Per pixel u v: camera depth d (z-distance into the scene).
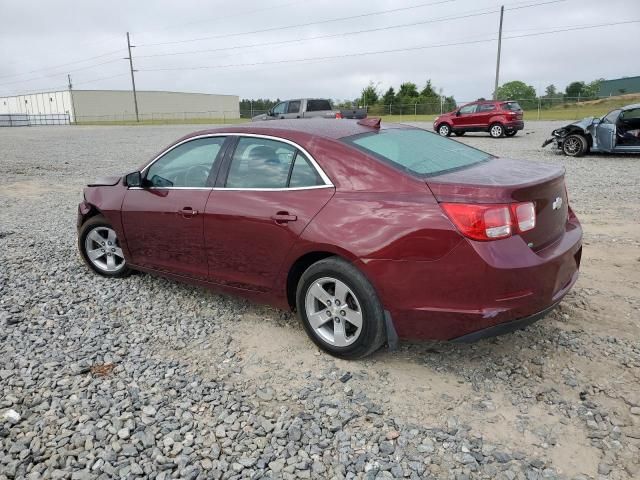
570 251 3.46
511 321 3.15
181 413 3.13
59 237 7.15
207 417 3.10
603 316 4.25
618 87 46.94
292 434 2.92
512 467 2.66
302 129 3.96
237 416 3.10
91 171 14.45
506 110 22.48
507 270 3.04
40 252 6.36
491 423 2.99
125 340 4.06
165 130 38.12
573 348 3.75
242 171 4.11
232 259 4.13
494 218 3.05
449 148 4.16
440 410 3.12
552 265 3.23
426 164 3.62
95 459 2.76
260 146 4.05
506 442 2.84
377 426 2.99
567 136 14.66
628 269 5.30
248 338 4.07
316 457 2.76
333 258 3.54
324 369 3.60
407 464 2.69
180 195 4.44
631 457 2.70
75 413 3.13
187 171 4.49
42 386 3.42
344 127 4.05
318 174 3.67
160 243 4.67
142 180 4.80
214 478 2.62
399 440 2.87
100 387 3.40
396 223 3.24
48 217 8.61
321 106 25.94
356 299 3.44
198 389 3.37
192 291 5.02
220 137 4.34
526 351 3.74
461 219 3.08
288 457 2.76
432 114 47.81
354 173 3.53
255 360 3.74
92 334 4.16
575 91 58.31
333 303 3.61
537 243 3.30
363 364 3.64
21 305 4.71
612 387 3.28
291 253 3.71
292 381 3.46
